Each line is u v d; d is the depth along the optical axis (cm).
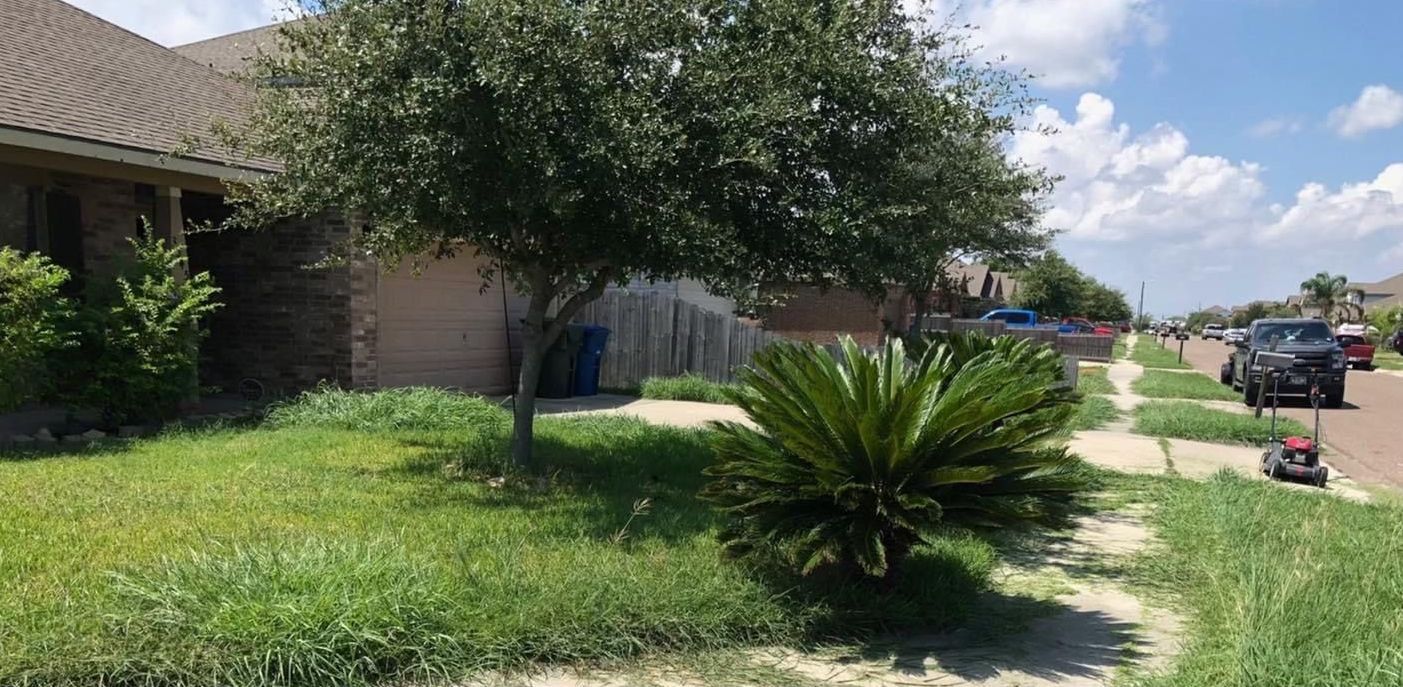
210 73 1348
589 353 1521
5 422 945
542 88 598
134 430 925
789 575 510
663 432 1030
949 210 852
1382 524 733
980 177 882
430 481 739
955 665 445
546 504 677
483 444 866
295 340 1218
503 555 517
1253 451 1213
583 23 617
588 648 425
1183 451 1177
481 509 650
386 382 1273
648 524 622
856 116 716
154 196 1091
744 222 721
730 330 1702
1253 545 635
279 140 688
